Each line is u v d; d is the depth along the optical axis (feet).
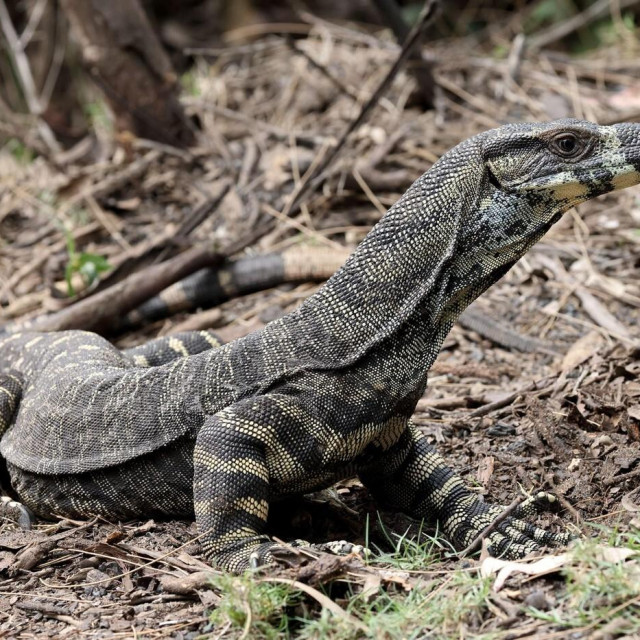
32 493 33.47
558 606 24.50
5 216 60.64
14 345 38.22
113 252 55.47
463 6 94.12
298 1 91.35
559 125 28.37
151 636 26.14
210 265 49.06
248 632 24.72
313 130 64.39
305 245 53.42
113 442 31.40
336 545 27.45
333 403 28.53
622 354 39.11
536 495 29.73
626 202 55.42
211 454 27.96
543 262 50.01
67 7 59.88
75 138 69.46
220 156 62.69
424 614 24.81
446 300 28.99
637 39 82.79
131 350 37.19
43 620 27.81
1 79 84.74
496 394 39.17
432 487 31.35
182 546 29.96
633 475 31.60
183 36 89.04
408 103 65.98
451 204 28.89
